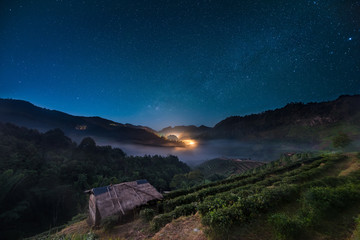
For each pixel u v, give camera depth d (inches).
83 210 2066.9
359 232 278.4
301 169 1066.7
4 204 1699.1
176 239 346.6
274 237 303.9
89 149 4611.2
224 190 872.9
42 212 1892.2
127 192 808.9
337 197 389.7
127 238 492.7
